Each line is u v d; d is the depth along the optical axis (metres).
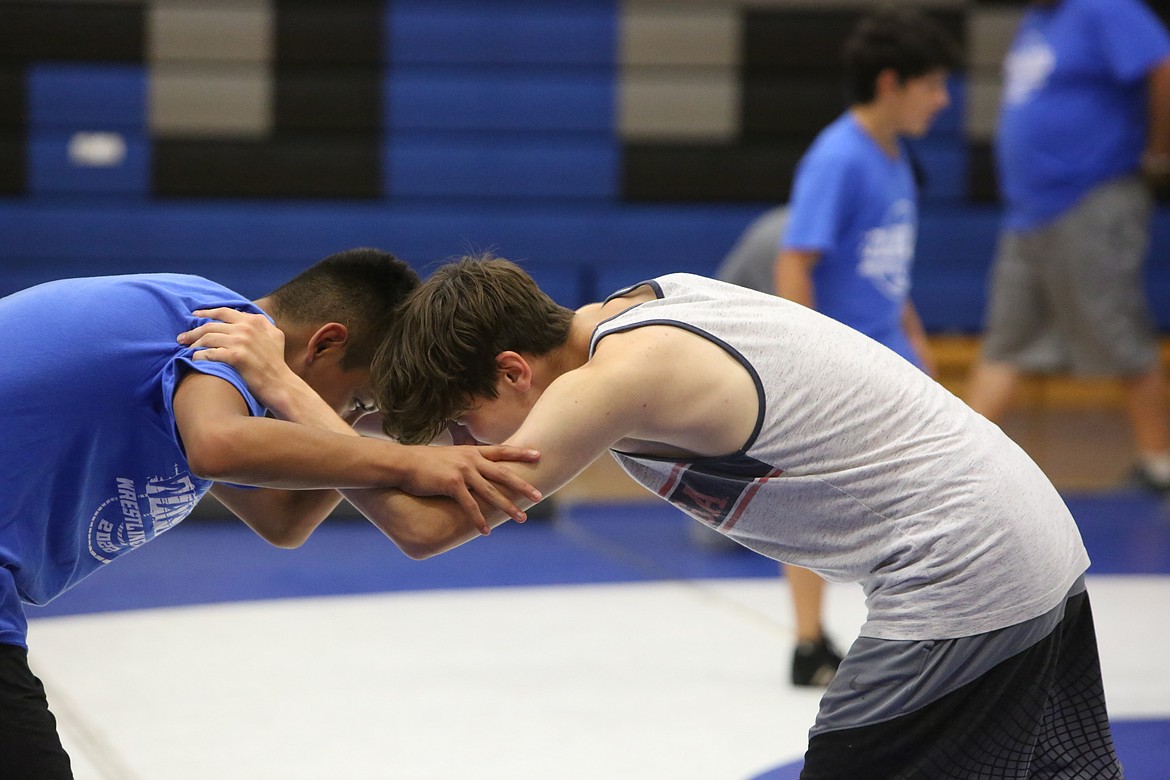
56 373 3.85
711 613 9.11
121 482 4.04
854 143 7.56
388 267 4.54
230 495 4.77
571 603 9.37
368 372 4.48
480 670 7.73
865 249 7.64
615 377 3.82
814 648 7.44
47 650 8.10
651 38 16.81
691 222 16.72
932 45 7.59
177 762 6.19
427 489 3.85
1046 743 4.30
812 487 3.93
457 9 16.64
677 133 16.89
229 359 3.90
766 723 6.83
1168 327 17.02
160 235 16.12
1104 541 11.22
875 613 4.01
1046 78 12.40
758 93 16.91
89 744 6.43
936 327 16.94
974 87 16.97
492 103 16.67
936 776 3.96
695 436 3.88
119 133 16.27
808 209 7.50
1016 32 16.94
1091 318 12.51
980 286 16.88
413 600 9.45
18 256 15.96
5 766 3.72
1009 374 12.97
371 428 4.77
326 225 16.33
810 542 4.05
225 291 4.27
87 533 4.10
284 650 8.13
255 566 10.60
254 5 16.36
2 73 16.03
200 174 16.36
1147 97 12.36
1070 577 4.07
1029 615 3.95
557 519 12.58
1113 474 14.04
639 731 6.70
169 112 16.31
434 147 16.58
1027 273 12.74
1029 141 12.47
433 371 4.09
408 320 4.18
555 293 16.58
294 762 6.21
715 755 6.35
